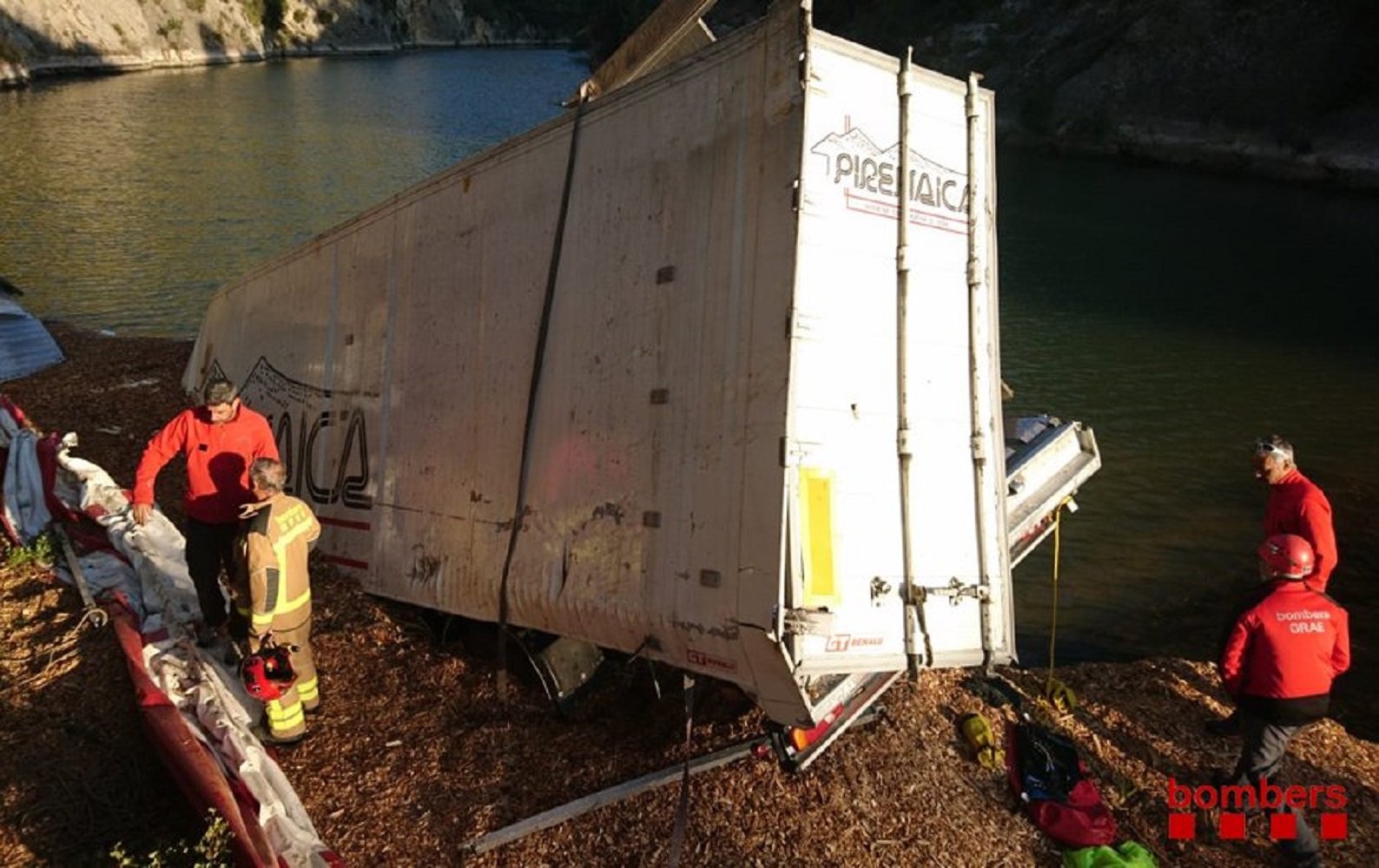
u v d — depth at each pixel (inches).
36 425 422.6
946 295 191.8
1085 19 1856.5
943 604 187.8
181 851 182.5
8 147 1502.2
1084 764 240.7
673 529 189.0
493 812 202.7
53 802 199.8
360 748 221.8
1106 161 1649.9
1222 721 259.1
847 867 193.0
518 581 224.2
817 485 171.6
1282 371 675.4
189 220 1063.0
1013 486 272.7
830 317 174.6
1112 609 372.5
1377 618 370.3
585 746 222.8
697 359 187.6
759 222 177.9
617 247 208.2
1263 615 212.1
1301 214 1218.6
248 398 371.2
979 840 206.5
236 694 226.2
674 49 224.2
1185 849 215.9
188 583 265.7
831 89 175.0
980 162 196.7
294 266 341.1
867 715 233.5
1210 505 467.5
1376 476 506.0
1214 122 1556.3
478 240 248.5
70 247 928.9
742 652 174.4
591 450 209.5
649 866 189.6
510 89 2842.0
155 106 2101.4
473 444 245.1
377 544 278.1
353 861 190.7
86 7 2856.8
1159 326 779.4
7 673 232.5
